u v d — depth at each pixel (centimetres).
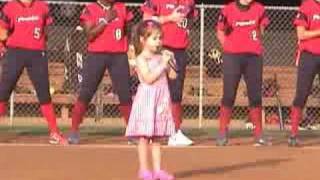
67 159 2888
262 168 2741
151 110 2400
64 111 4503
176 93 3359
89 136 3725
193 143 3453
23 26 3234
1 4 3856
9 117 4466
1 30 3216
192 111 4609
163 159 2930
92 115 4541
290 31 4934
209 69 4672
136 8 4269
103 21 3259
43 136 3672
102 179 2475
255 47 3344
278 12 4941
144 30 2391
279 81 4681
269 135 3884
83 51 4466
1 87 3266
